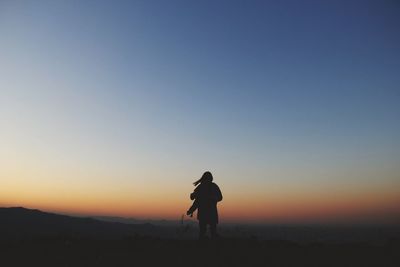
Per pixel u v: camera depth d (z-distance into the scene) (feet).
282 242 55.62
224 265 38.47
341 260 41.50
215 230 54.08
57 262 39.22
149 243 52.11
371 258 42.63
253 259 41.55
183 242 53.93
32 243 52.21
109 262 39.27
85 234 62.08
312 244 54.39
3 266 37.42
